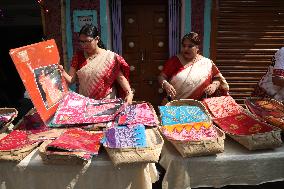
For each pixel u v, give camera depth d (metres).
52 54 2.35
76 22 4.10
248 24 4.24
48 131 2.05
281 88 2.54
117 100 2.37
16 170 1.75
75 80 2.64
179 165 1.78
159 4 4.35
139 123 2.07
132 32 4.43
